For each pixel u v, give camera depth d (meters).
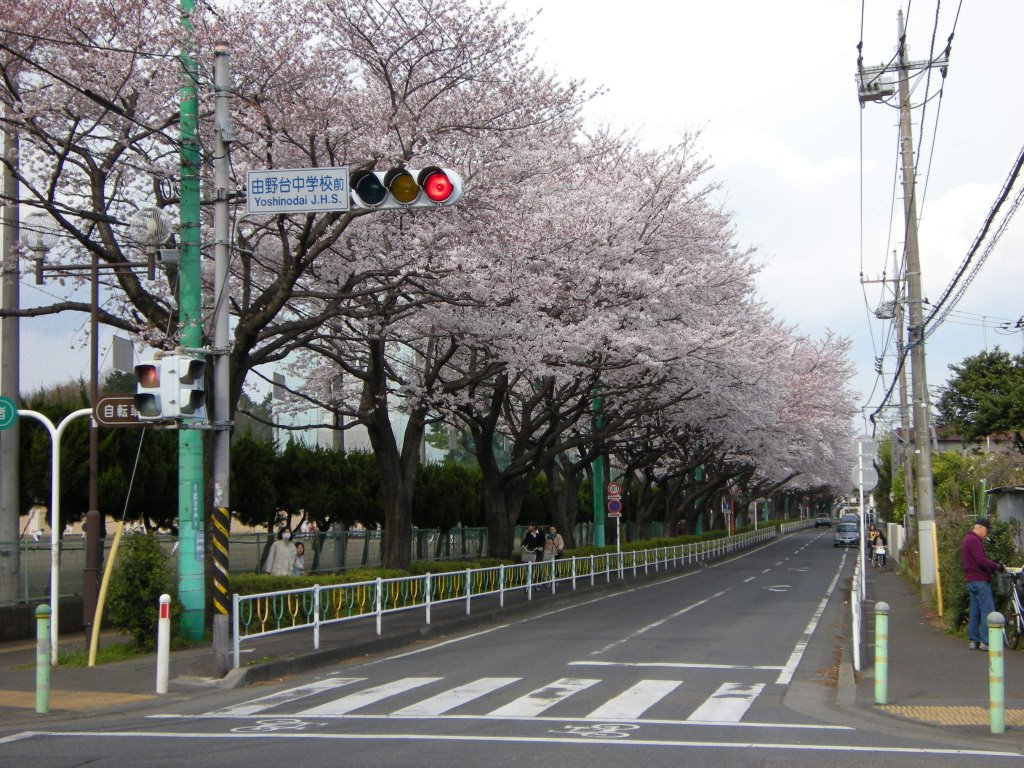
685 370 28.20
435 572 22.58
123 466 21.38
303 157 17.84
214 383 14.04
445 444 51.16
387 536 23.72
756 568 44.19
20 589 17.98
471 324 19.92
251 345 16.81
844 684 11.90
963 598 16.31
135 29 16.09
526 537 29.03
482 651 15.69
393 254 18.38
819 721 9.77
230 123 14.39
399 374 28.20
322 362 27.00
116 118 16.73
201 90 16.16
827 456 57.19
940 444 53.09
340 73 17.36
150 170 16.64
